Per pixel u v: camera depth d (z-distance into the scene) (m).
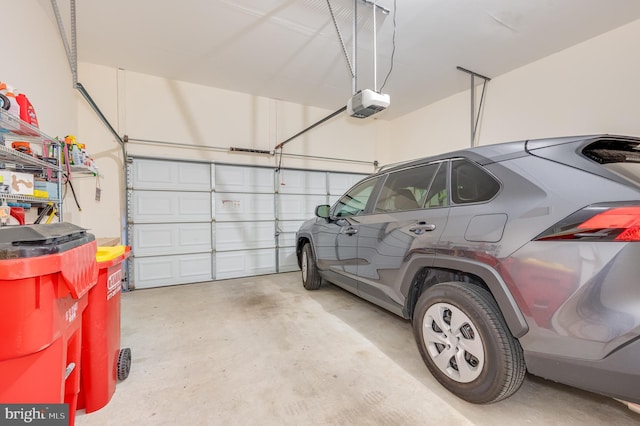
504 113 4.53
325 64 4.36
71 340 1.31
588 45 3.56
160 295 4.02
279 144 5.66
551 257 1.23
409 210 2.17
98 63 4.29
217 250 5.15
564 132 3.79
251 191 5.50
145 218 4.59
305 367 2.04
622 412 1.54
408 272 2.03
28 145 2.09
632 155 1.41
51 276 1.00
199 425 1.49
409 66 4.34
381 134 7.11
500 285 1.40
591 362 1.13
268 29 3.51
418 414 1.55
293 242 5.94
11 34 2.31
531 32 3.47
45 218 2.47
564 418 1.50
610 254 1.08
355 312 3.21
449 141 5.53
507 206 1.45
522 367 1.43
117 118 4.44
